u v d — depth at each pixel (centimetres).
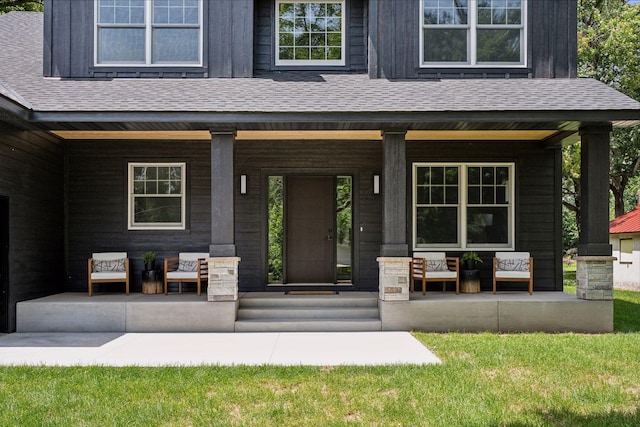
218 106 739
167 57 870
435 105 745
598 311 757
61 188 919
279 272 966
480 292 892
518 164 943
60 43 864
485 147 946
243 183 934
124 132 865
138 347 648
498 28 878
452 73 869
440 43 877
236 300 778
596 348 616
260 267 933
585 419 390
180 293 883
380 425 381
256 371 523
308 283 957
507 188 951
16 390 464
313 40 917
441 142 945
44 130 797
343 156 944
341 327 762
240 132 862
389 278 764
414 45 870
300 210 965
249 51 870
